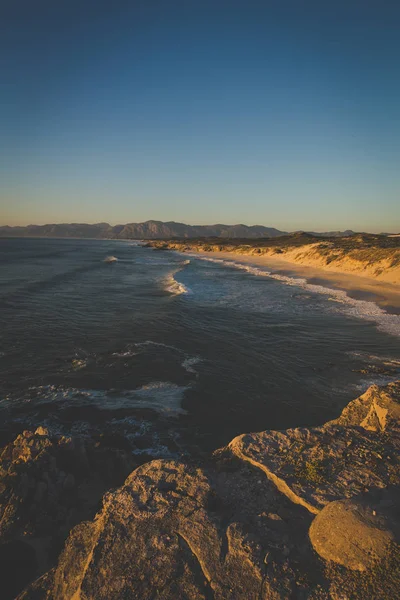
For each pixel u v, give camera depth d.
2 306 24.86
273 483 4.90
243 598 3.22
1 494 6.19
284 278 44.16
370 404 7.00
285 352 16.00
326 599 3.11
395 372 13.55
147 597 3.32
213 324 20.75
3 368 13.97
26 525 5.78
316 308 25.09
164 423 10.17
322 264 55.28
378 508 3.90
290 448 5.68
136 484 4.84
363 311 23.95
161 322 21.06
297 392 12.12
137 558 3.70
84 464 7.43
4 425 9.98
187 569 3.55
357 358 15.12
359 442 5.62
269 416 10.60
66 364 14.54
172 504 4.40
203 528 3.99
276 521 4.17
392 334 18.45
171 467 5.18
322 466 5.04
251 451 5.68
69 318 21.91
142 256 98.00
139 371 13.90
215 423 10.22
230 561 3.58
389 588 3.06
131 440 9.27
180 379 13.19
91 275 46.22
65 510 6.16
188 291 31.88
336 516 3.79
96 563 3.70
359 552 3.40
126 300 28.09
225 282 40.09
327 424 6.66
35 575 4.95
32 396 11.76
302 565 3.51
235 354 15.80
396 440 5.58
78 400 11.52
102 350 16.23
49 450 7.21
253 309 24.83
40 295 29.75
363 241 65.12
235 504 4.54
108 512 4.38
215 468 5.66
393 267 38.97
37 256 85.25
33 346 16.61
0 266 56.44
